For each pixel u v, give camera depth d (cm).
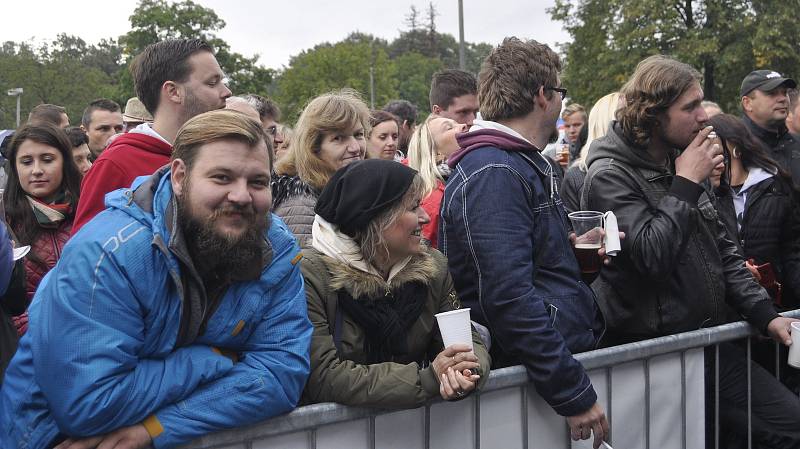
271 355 185
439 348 222
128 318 163
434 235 339
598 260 241
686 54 2680
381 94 5766
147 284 165
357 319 208
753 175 352
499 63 240
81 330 160
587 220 239
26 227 311
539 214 227
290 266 189
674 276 262
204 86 295
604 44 2933
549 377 212
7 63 5497
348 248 208
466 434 219
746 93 471
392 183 207
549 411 233
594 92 2973
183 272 170
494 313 216
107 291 161
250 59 4888
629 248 252
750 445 282
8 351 215
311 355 201
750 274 288
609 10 2892
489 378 218
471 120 442
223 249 169
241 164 168
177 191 171
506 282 212
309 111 306
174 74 292
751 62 2681
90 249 163
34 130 320
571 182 332
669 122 261
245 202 168
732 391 282
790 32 2639
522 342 213
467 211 220
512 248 214
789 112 512
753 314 279
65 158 326
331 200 211
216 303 178
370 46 5825
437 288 221
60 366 159
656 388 254
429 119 375
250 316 181
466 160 229
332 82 5447
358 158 307
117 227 166
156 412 171
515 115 236
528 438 229
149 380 168
